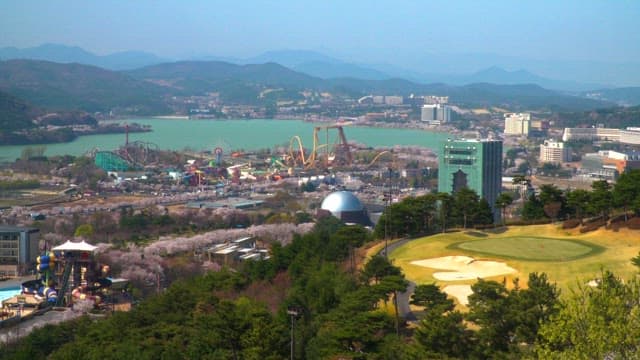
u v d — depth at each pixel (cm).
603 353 13612
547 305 18812
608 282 14912
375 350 19512
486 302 19588
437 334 18525
